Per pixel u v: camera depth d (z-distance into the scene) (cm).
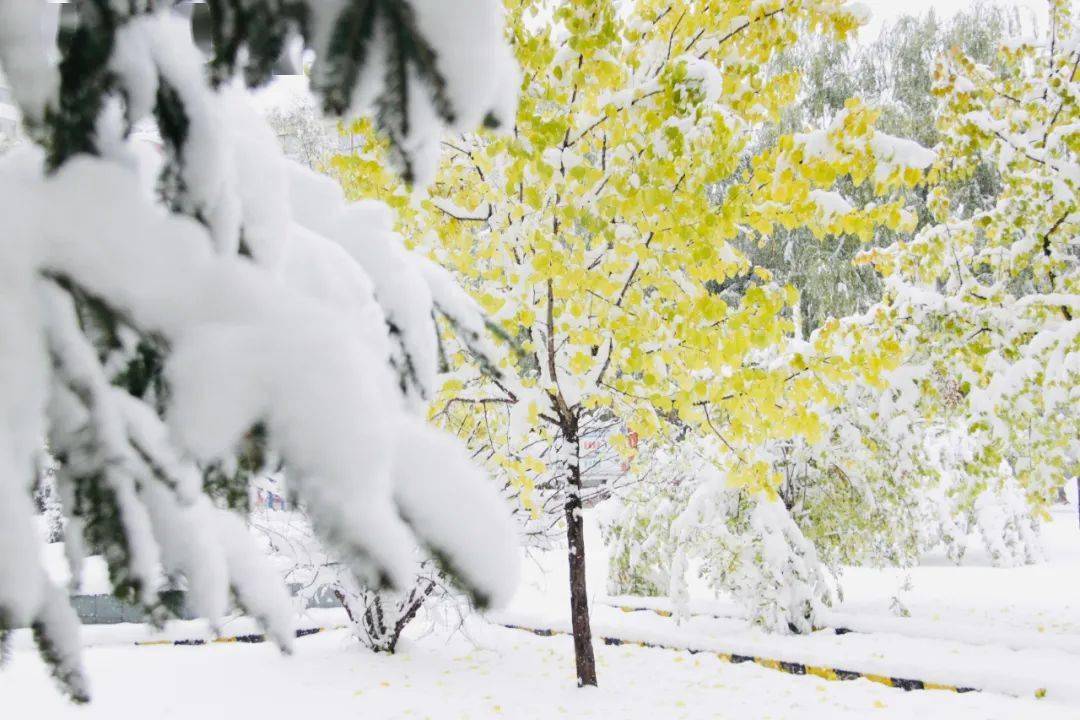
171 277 105
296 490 96
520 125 450
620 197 493
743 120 526
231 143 125
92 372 105
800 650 817
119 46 116
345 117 124
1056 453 742
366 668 791
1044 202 759
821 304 1672
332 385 100
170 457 110
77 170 111
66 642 113
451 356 519
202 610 119
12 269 102
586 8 451
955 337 775
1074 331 706
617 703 660
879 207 488
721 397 545
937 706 647
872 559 1009
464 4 116
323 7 117
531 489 581
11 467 95
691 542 913
